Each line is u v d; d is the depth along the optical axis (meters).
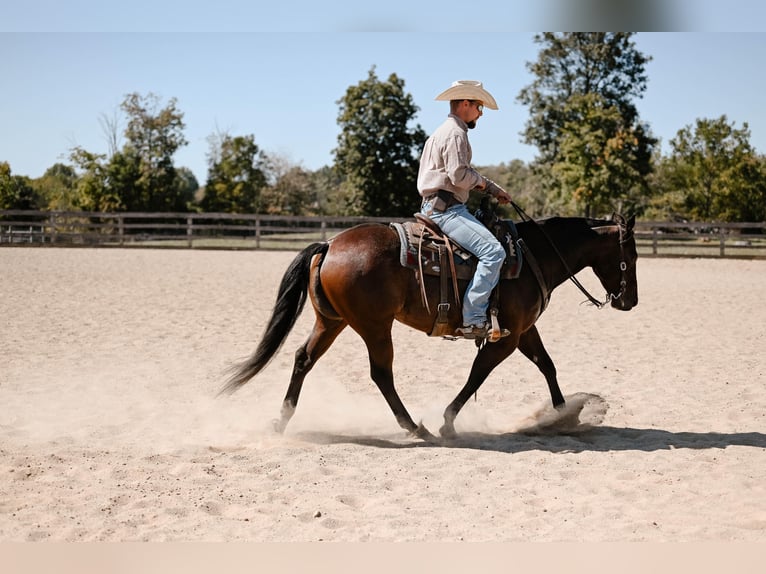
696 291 19.28
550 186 63.81
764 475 5.89
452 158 6.54
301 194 76.25
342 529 4.85
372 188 60.91
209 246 34.38
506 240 6.78
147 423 7.36
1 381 8.81
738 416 7.79
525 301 6.82
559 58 62.88
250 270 23.20
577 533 4.80
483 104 6.88
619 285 7.43
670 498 5.39
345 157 61.75
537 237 7.12
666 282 21.56
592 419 7.52
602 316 15.09
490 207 7.07
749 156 54.81
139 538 4.65
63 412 7.64
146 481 5.63
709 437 7.03
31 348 10.73
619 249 7.34
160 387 8.82
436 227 6.73
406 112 61.22
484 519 5.02
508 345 6.85
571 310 15.97
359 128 60.84
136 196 62.66
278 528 4.84
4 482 5.54
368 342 6.76
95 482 5.59
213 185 69.00
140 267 23.47
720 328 13.52
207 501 5.24
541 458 6.33
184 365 9.99
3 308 14.20
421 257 6.60
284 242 39.03
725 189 54.28
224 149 69.50
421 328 6.84
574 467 6.11
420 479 5.79
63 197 64.69
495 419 7.83
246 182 69.62
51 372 9.34
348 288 6.57
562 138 60.91
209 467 5.95
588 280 22.09
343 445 6.70
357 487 5.59
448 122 6.74
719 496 5.44
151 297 16.39
